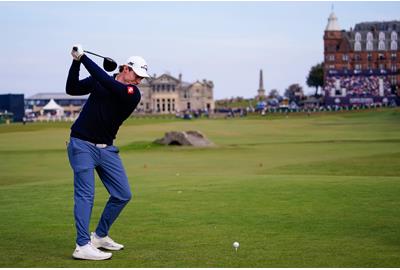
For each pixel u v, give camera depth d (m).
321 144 58.44
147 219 14.49
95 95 11.41
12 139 76.06
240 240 12.14
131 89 11.34
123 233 12.96
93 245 11.30
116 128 11.69
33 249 11.67
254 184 21.12
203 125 115.06
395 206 15.95
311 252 11.02
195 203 16.89
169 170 34.53
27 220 14.70
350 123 114.19
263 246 11.58
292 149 52.06
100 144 11.52
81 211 11.13
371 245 11.58
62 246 11.95
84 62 11.06
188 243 11.95
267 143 61.62
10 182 29.17
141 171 33.72
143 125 116.75
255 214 15.00
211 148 53.78
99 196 19.27
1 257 11.02
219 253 11.05
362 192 18.50
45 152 52.03
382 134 77.81
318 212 15.17
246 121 136.50
